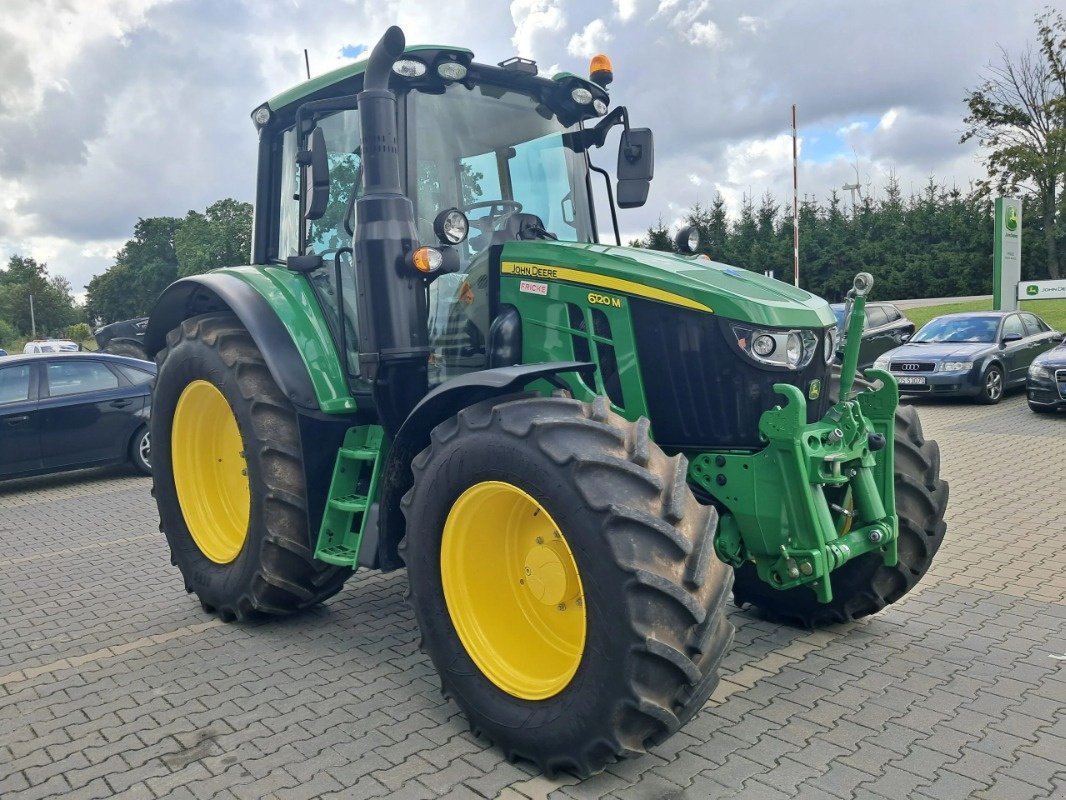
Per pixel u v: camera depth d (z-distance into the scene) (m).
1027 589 4.71
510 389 3.25
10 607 4.99
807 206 43.72
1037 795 2.69
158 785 2.89
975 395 12.52
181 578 5.46
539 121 4.27
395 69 3.62
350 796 2.78
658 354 3.45
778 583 3.37
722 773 2.87
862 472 3.50
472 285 3.96
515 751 2.95
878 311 17.12
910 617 4.34
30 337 109.00
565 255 3.67
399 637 4.24
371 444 4.03
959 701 3.37
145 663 3.99
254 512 4.11
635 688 2.60
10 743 3.23
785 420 3.17
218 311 4.89
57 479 9.77
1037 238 36.81
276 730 3.26
